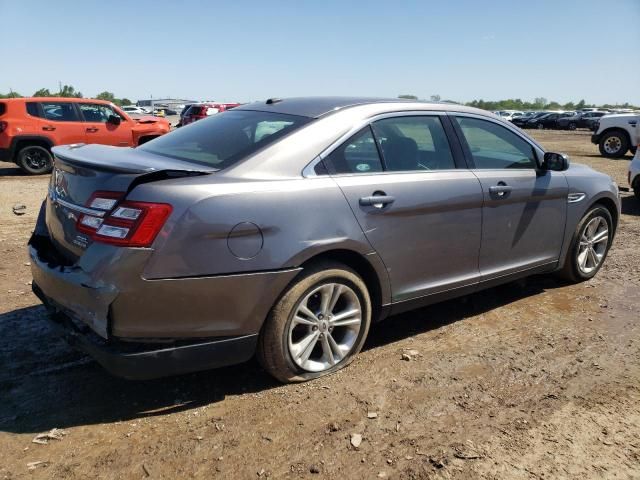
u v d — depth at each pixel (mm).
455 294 4066
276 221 3000
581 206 4922
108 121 13773
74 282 2814
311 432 2893
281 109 3701
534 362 3711
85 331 2877
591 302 4832
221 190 2873
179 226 2734
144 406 3111
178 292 2779
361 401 3186
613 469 2652
